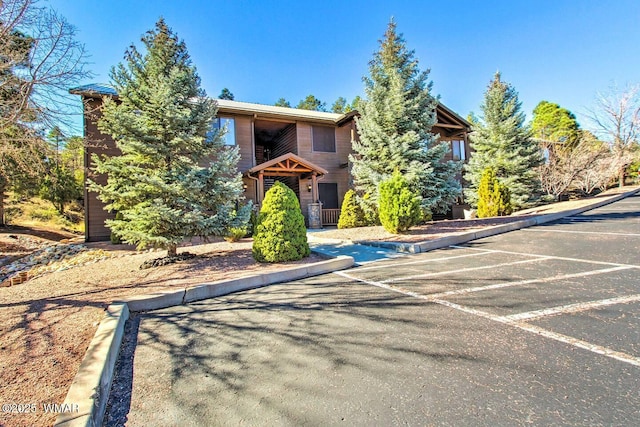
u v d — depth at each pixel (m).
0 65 4.71
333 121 15.86
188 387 2.12
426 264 5.54
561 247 5.93
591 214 10.34
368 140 12.01
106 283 5.00
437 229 9.52
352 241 8.72
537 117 30.48
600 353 2.19
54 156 6.25
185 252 7.06
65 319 3.21
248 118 14.33
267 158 19.11
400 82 11.34
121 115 6.11
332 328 2.96
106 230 11.12
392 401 1.82
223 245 8.91
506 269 4.72
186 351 2.66
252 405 1.88
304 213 15.23
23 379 2.07
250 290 4.58
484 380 1.96
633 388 1.79
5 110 5.07
